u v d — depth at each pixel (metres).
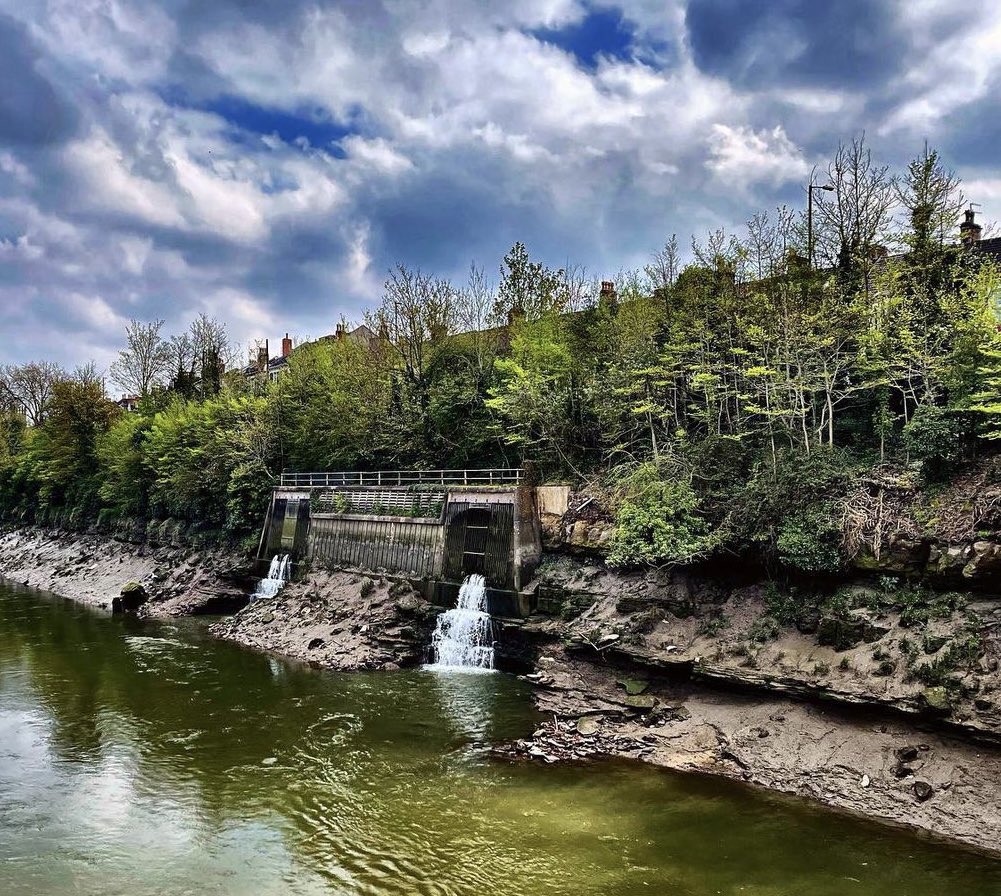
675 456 28.20
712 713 21.58
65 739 22.44
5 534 84.25
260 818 17.28
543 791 18.39
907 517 20.72
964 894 13.47
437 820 16.97
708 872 14.50
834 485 22.73
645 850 15.39
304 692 26.97
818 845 15.39
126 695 26.86
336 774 19.66
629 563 26.53
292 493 47.22
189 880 14.62
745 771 18.95
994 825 15.34
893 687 18.38
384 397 47.31
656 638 24.20
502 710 24.47
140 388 82.81
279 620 37.72
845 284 29.16
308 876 14.70
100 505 71.25
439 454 43.31
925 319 25.97
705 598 24.64
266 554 48.09
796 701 20.38
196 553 52.78
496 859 15.17
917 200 29.31
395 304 49.16
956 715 17.11
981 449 21.09
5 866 15.20
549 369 38.28
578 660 26.36
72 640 36.38
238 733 22.83
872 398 26.75
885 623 19.89
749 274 32.84
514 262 48.84
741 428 29.27
